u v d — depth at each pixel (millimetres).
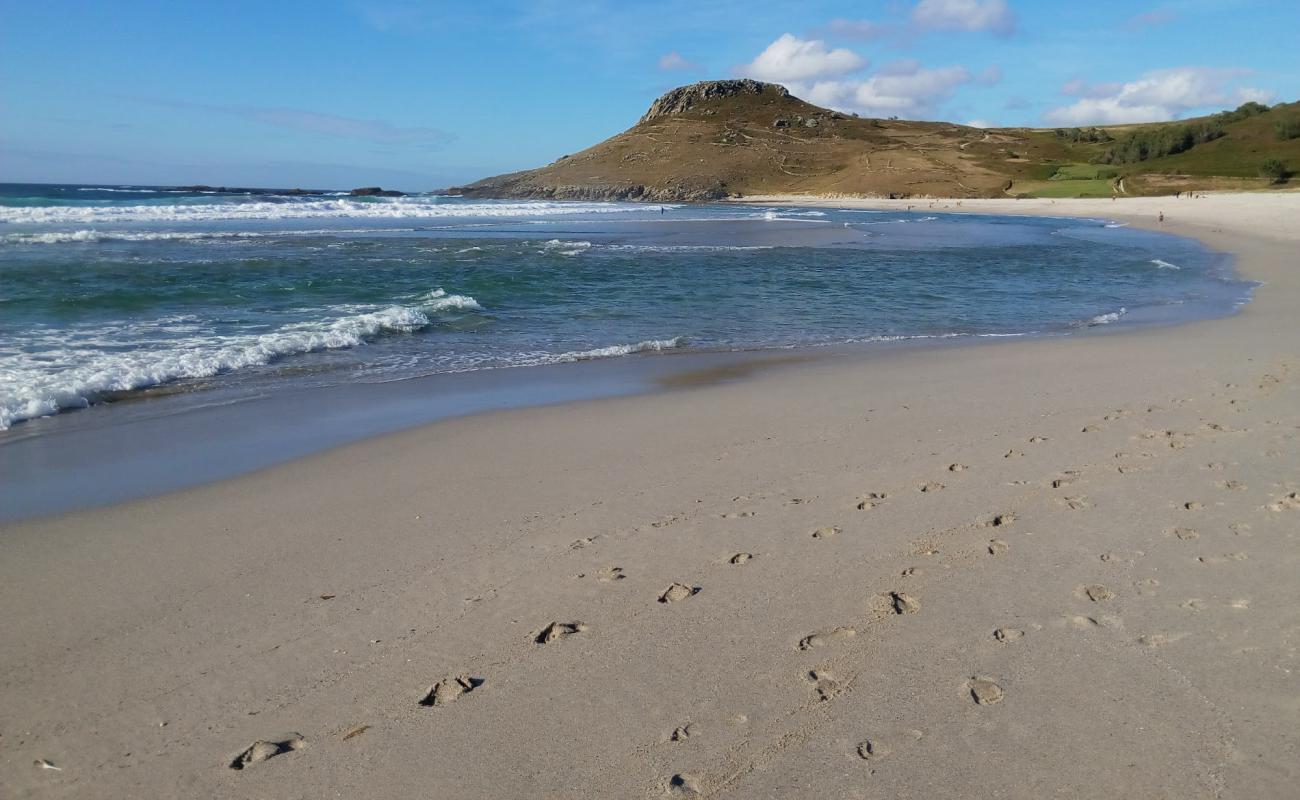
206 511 5102
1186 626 3336
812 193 106375
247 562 4344
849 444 6273
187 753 2812
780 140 136750
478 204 71062
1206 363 9031
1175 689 2920
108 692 3180
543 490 5410
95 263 18453
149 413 7508
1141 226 43375
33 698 3146
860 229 43219
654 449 6309
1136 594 3627
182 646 3502
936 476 5395
